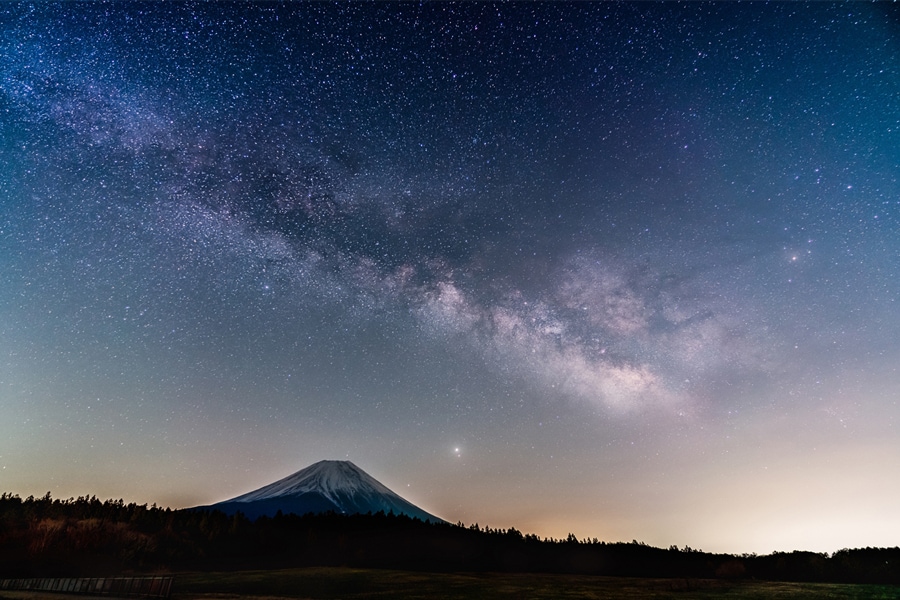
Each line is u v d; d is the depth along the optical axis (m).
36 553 56.19
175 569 58.00
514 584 45.25
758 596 36.09
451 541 91.25
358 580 46.12
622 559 76.19
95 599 27.52
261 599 31.42
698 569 64.94
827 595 36.59
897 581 47.69
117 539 65.25
